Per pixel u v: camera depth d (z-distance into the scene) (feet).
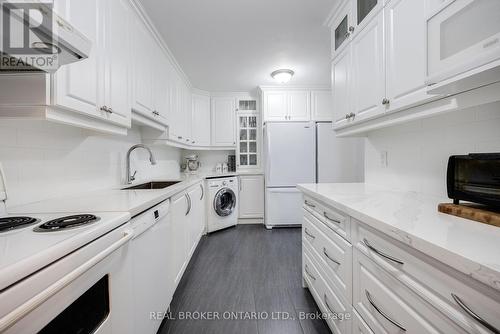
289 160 10.75
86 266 1.94
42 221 2.47
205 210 10.20
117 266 2.62
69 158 4.36
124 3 4.60
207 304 5.23
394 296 2.38
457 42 2.15
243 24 6.15
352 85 4.77
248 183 11.84
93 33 3.54
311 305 5.17
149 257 3.69
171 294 4.95
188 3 5.28
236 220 11.50
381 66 3.82
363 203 3.37
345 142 10.90
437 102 2.95
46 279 1.62
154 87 6.31
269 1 5.27
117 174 6.11
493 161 2.37
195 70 9.34
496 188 2.35
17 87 2.71
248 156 12.59
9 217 2.60
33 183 3.60
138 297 3.27
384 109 3.76
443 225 2.23
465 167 2.69
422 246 1.86
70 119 3.21
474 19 2.00
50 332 1.81
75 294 1.91
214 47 7.43
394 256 2.37
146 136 7.58
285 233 10.34
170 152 10.62
